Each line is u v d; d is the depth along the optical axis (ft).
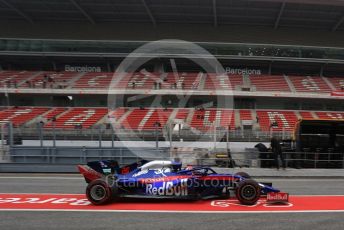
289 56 135.03
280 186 43.32
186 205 29.78
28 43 135.85
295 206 29.89
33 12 133.18
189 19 136.87
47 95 133.08
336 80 140.77
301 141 67.51
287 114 126.72
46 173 59.31
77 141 81.30
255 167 65.92
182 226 22.90
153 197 30.32
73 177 52.95
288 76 142.31
